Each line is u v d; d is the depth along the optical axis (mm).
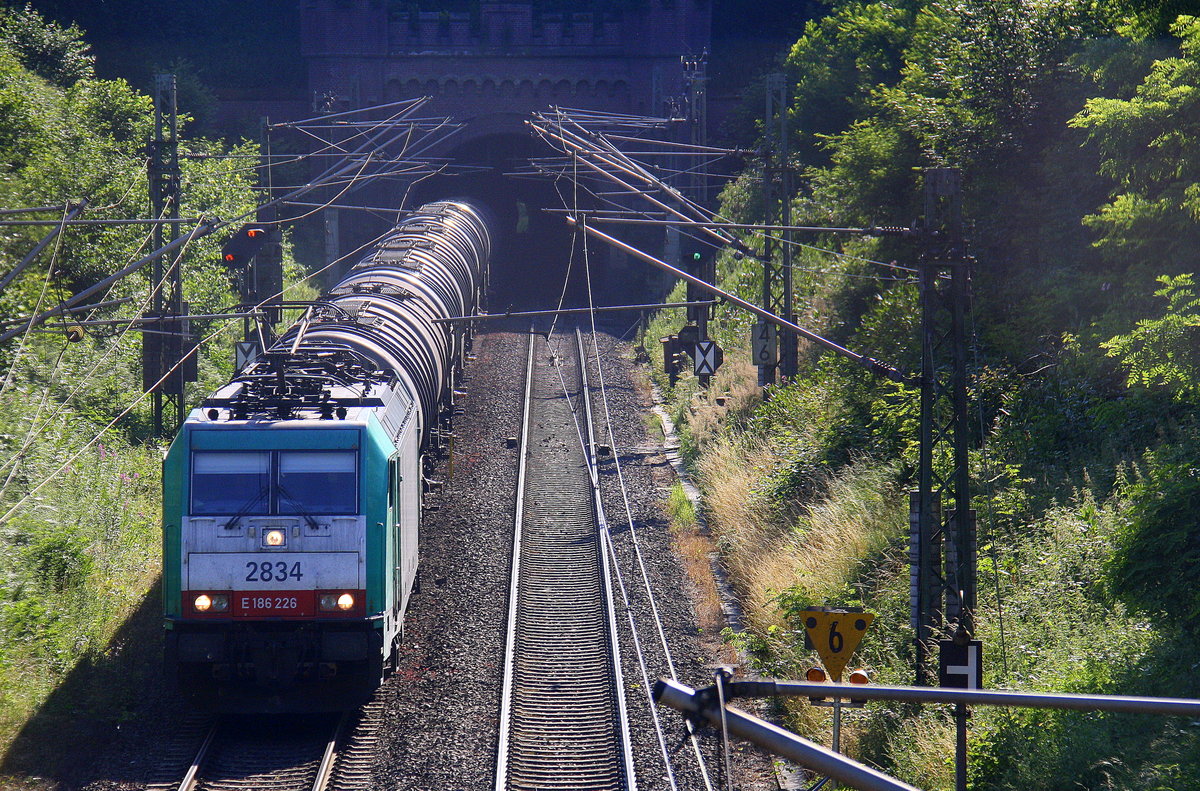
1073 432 74188
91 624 64688
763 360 108500
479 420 126938
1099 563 56125
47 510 74438
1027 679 51281
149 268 113562
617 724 56062
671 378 127000
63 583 68125
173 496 54312
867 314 109062
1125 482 62438
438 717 56812
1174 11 67062
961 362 53781
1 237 92812
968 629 53250
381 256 118688
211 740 53375
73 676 59156
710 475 102375
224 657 53594
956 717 40312
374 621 54281
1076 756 42969
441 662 64250
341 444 55219
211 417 55625
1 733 51781
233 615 53656
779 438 101250
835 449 90812
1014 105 93562
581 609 74250
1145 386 56750
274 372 65062
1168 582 48219
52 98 118000
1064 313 80938
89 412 96750
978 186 94188
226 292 130500
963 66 99062
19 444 81688
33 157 102312
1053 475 70812
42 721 54000
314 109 197500
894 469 79750
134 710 57312
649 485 105250
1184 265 58281
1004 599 59844
